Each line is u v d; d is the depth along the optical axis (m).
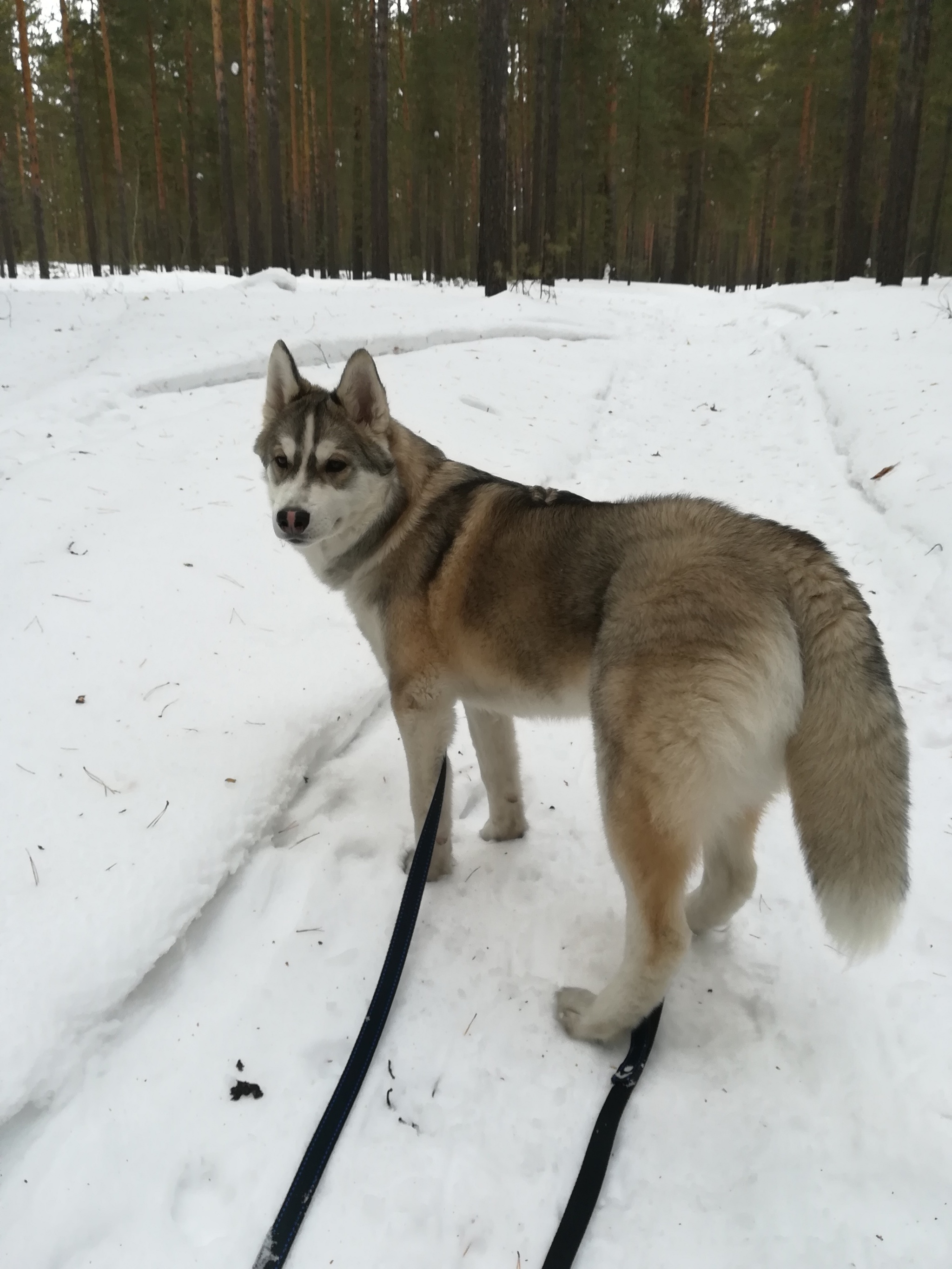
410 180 37.19
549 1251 1.90
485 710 3.21
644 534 2.61
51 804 3.09
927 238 31.08
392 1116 2.27
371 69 25.41
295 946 2.76
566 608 2.65
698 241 40.12
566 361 11.41
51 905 2.62
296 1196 1.98
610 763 2.39
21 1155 2.06
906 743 2.20
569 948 2.90
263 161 34.47
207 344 9.55
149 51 32.53
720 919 2.84
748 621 2.29
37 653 4.00
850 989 2.70
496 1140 2.22
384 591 3.13
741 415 9.77
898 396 8.20
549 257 21.48
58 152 40.00
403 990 2.67
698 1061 2.47
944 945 2.84
